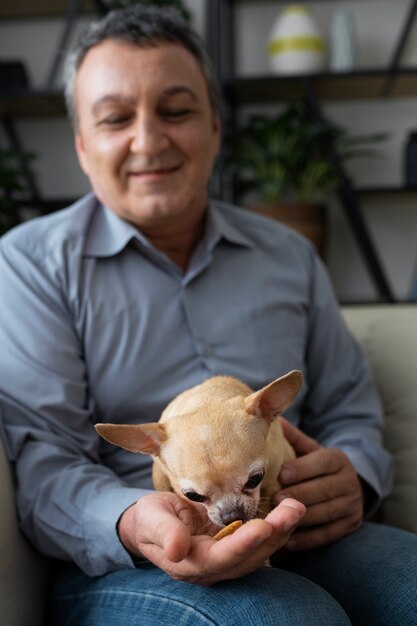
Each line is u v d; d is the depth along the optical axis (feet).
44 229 3.99
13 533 3.25
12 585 3.15
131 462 3.71
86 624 3.12
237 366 3.90
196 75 3.96
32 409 3.52
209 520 2.81
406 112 8.05
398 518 4.09
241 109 8.25
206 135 3.99
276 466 3.11
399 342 4.61
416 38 7.89
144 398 3.75
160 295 3.90
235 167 7.48
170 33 3.90
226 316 3.96
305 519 3.28
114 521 3.00
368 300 7.79
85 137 3.97
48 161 8.43
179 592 2.85
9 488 3.32
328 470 3.32
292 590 2.75
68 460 3.42
